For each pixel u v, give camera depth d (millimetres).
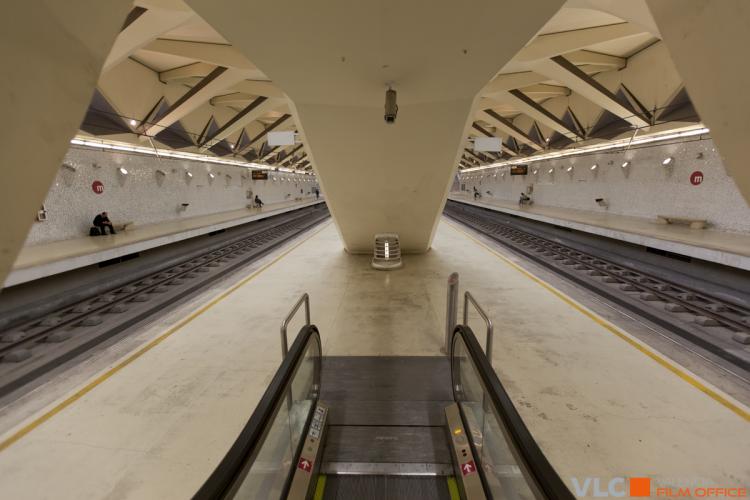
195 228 11562
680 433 2844
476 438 2641
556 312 5457
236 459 1606
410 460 2697
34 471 2551
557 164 17016
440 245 11328
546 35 7180
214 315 5512
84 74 1270
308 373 3221
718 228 8680
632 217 11758
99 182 9945
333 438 2920
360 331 4895
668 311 5453
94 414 3145
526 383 3541
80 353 4402
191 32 6977
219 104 14500
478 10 2773
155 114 10859
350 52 3471
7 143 1030
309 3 2666
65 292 7027
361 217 8586
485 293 6418
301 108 5168
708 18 1182
